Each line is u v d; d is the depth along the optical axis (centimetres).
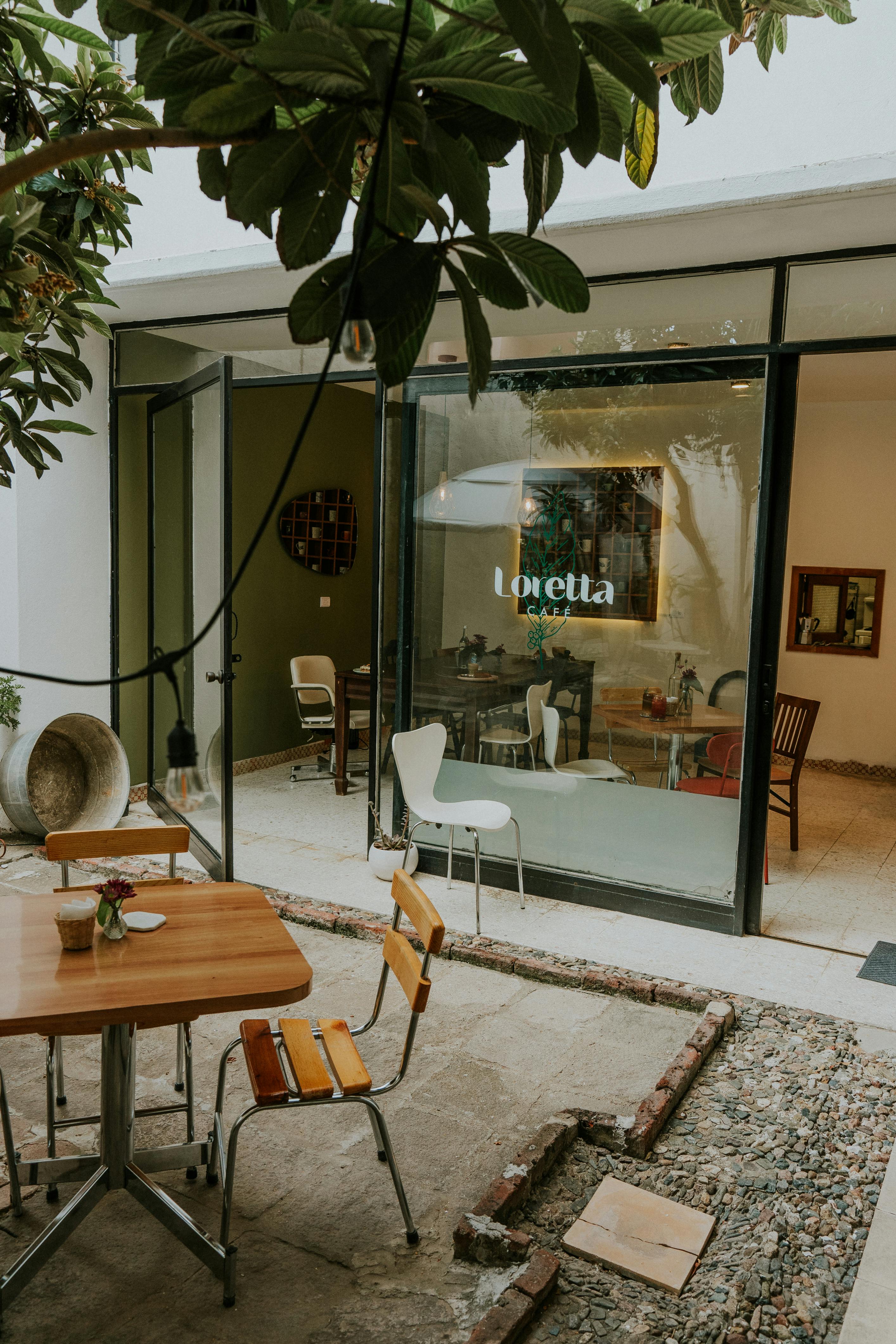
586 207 366
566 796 459
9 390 248
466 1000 355
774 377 395
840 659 788
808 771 799
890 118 321
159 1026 240
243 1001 204
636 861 445
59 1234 213
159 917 246
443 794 496
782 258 390
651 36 107
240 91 102
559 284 117
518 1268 219
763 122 341
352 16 100
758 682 408
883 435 753
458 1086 296
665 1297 211
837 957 400
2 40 202
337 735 655
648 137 177
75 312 243
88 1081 296
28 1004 196
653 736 435
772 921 440
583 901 455
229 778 450
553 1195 246
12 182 104
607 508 436
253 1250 224
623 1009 351
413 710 498
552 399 443
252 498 700
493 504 464
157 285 489
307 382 524
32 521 547
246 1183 249
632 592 434
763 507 401
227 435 440
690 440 415
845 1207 243
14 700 530
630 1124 265
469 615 477
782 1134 273
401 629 495
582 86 112
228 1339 197
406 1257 223
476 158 120
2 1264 216
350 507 807
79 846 282
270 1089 218
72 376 253
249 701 716
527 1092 293
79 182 228
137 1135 267
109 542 602
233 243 463
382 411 484
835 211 339
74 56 459
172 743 111
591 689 448
